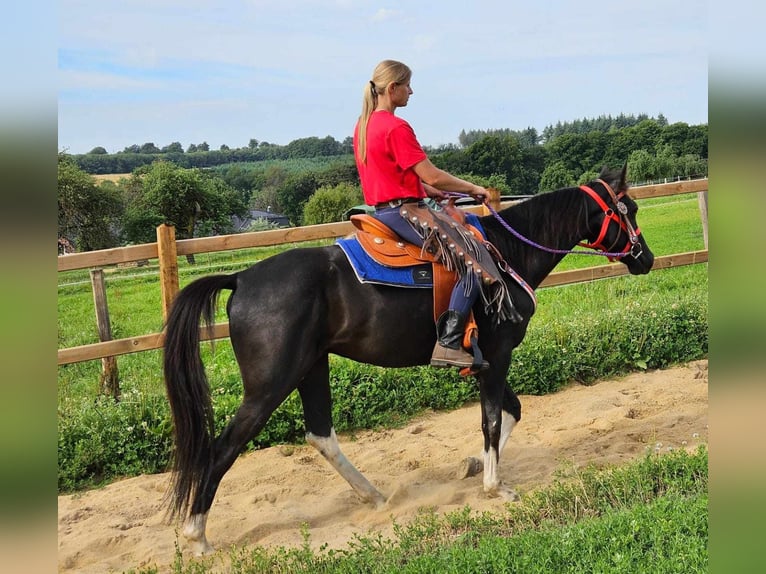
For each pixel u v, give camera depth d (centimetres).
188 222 4591
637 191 850
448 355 423
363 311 423
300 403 625
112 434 583
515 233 475
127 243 4344
